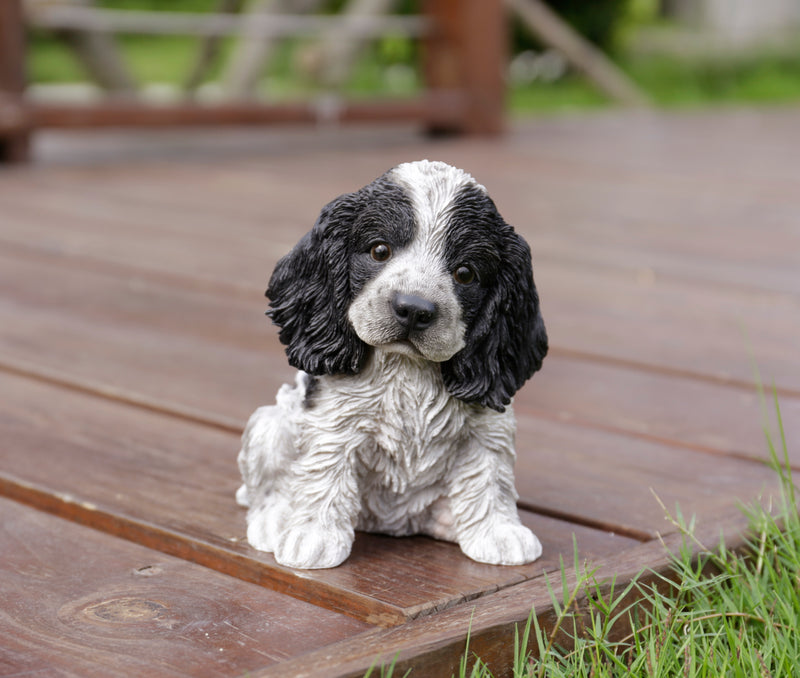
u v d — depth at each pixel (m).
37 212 5.29
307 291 1.80
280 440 1.92
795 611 1.92
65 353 3.30
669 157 7.43
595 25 13.68
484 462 1.92
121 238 4.84
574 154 7.46
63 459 2.44
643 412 2.93
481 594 1.81
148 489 2.27
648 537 2.11
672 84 13.70
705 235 5.20
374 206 1.75
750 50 14.83
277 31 7.37
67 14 6.98
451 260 1.75
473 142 7.85
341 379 1.85
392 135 8.20
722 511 2.25
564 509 2.24
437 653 1.63
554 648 1.78
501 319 1.81
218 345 3.45
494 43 7.94
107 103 6.41
